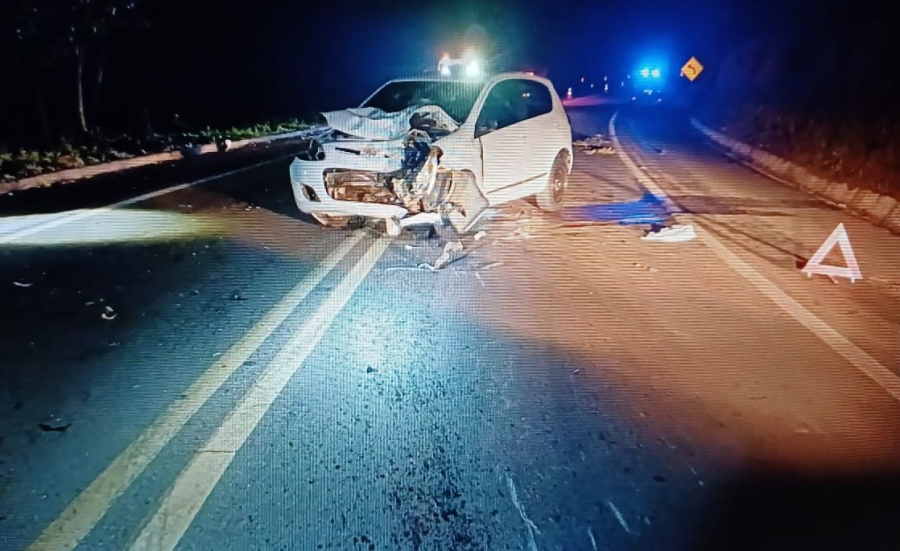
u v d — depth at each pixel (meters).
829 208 9.69
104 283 5.42
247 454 3.05
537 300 5.23
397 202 6.62
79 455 3.02
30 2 12.91
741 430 3.37
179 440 3.15
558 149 8.45
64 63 15.47
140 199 9.33
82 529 2.56
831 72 19.23
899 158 10.77
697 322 4.84
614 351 4.29
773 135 17.72
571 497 2.80
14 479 2.84
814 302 5.35
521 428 3.33
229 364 3.96
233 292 5.26
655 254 6.71
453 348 4.27
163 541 2.51
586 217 8.47
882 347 4.46
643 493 2.84
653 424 3.40
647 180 11.98
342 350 4.19
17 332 4.38
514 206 8.94
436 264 6.12
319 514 2.66
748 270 6.20
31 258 6.09
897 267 6.47
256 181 11.21
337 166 6.68
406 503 2.74
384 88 8.06
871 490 2.90
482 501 2.77
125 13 15.28
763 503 2.80
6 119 15.71
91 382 3.70
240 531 2.56
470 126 6.98
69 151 13.54
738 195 10.63
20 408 3.41
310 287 5.41
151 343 4.24
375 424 3.33
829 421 3.47
